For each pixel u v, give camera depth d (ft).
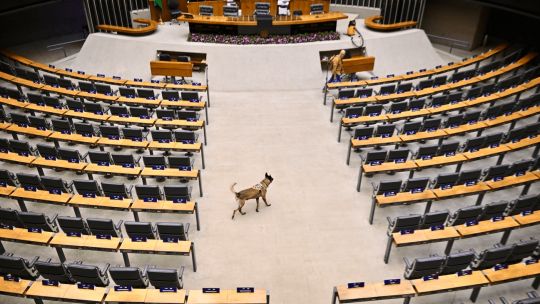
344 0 87.25
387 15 85.35
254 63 63.87
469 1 71.87
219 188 41.16
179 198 36.17
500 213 33.27
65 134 43.60
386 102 53.11
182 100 52.85
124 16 84.74
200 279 31.35
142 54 66.23
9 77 56.34
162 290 26.48
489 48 79.46
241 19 67.05
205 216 37.52
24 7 63.98
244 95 61.11
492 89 54.08
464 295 30.04
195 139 44.62
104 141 42.52
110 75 66.39
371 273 31.96
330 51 67.05
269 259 33.12
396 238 30.48
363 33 71.31
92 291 26.43
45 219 32.35
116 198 34.37
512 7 63.57
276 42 66.64
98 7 80.59
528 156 45.62
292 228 36.27
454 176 36.42
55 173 43.06
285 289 30.60
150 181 42.16
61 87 56.90
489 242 34.71
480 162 44.73
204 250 33.91
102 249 29.76
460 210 32.17
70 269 27.40
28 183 36.91
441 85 55.06
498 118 45.27
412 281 26.99
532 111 45.80
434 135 43.16
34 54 76.07
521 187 41.04
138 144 42.04
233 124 52.90
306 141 49.19
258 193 36.52
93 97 52.21
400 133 47.14
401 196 34.86
